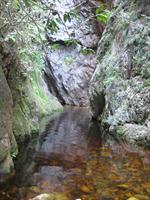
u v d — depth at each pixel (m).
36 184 3.59
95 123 8.99
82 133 7.17
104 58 8.88
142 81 6.45
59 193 3.33
